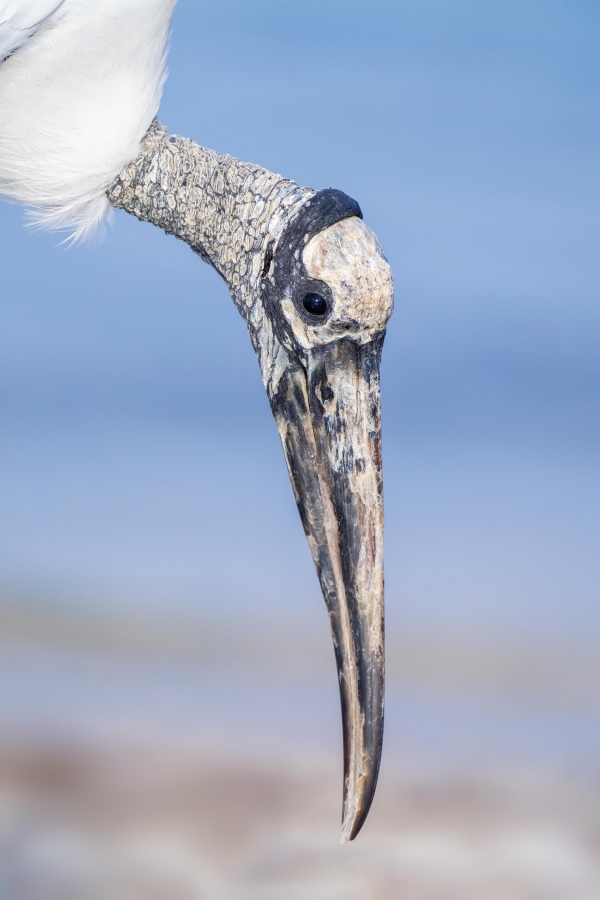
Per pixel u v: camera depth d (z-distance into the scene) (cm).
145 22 669
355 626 589
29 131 682
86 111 680
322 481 600
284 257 599
